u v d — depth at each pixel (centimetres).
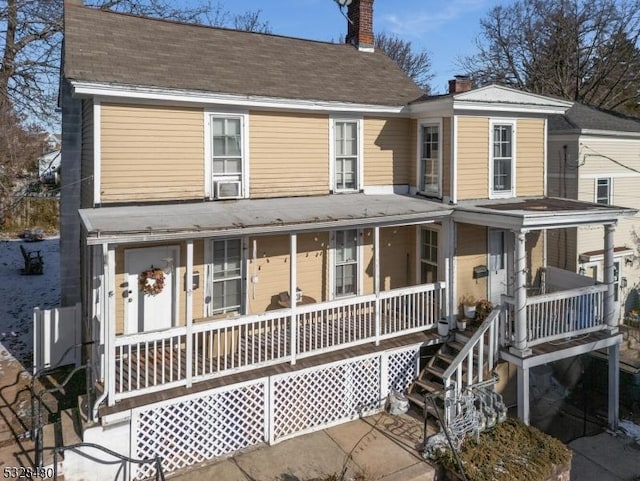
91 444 741
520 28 3691
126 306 1031
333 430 1002
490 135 1296
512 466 864
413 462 880
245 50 1391
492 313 1086
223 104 1104
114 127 1014
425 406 923
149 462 778
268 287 1189
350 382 1047
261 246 1174
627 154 1817
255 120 1170
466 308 1238
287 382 973
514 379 1213
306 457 900
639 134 1780
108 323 809
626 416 1284
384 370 1087
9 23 2417
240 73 1229
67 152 1415
